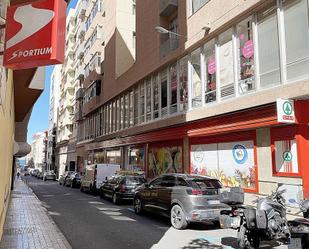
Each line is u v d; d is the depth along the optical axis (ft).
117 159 97.76
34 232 27.61
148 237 30.12
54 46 14.55
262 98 41.09
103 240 28.84
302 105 37.01
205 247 26.35
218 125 49.19
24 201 51.85
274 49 41.29
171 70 67.62
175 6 66.44
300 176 36.06
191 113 57.11
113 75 102.99
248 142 44.62
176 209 34.76
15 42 14.99
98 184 74.28
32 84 40.37
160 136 67.36
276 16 41.24
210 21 52.70
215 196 34.14
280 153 39.14
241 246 25.12
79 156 154.40
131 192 53.93
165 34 70.28
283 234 23.86
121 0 106.83
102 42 121.29
